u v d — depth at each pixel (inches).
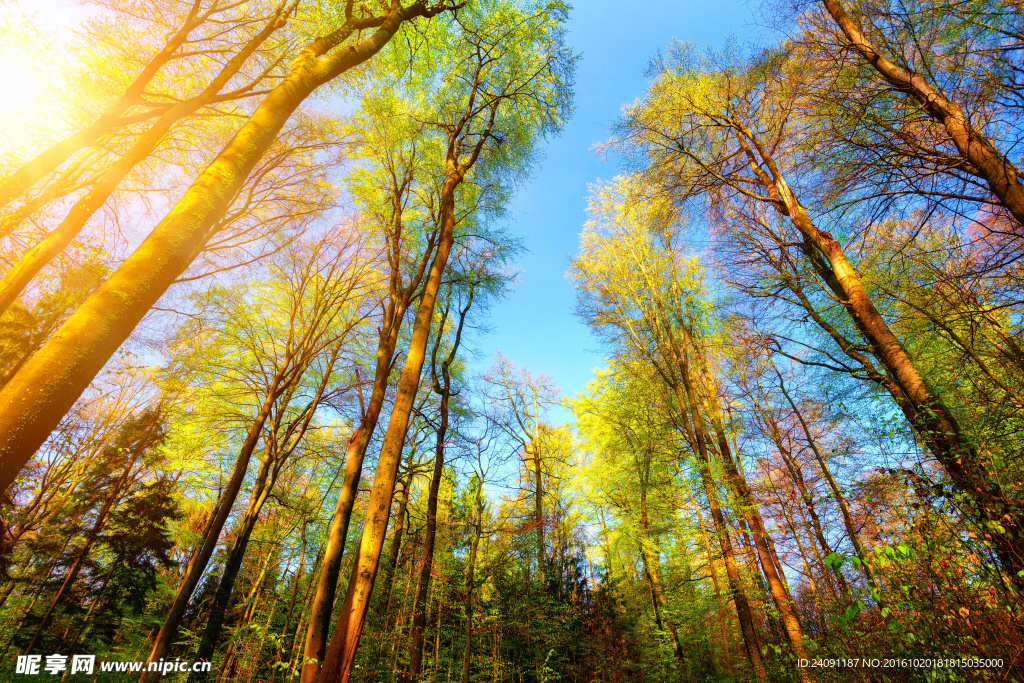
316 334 473.7
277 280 482.3
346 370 521.3
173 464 520.4
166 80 290.5
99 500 532.1
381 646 498.0
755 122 389.4
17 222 254.2
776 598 361.7
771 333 412.5
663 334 548.4
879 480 213.5
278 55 282.4
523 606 484.7
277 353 479.2
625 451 567.5
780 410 458.6
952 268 256.4
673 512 478.3
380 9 285.7
